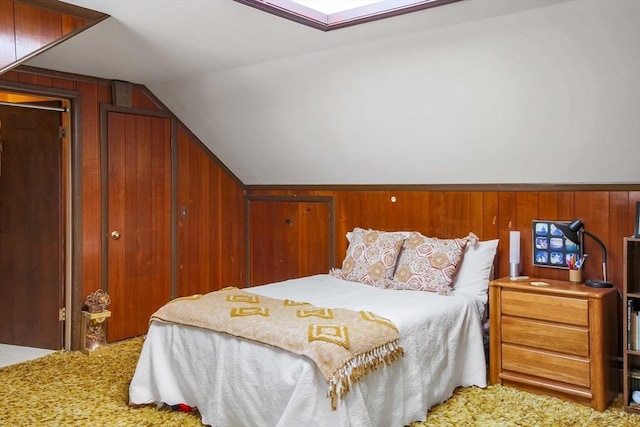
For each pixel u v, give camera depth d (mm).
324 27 2998
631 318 3064
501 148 3547
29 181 4293
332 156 4426
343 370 2426
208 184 5176
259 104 4262
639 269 3242
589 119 3066
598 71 2820
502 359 3414
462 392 3318
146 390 3158
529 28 2770
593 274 3480
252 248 5441
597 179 3418
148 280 4684
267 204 5281
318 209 4875
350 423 2457
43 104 4215
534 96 3111
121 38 3213
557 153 3381
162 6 2676
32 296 4320
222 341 2863
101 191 4320
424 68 3266
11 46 2602
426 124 3652
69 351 4211
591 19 2592
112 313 4426
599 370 3043
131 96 4500
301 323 2748
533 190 3691
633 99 2857
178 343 3086
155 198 4723
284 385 2561
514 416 2971
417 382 2912
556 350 3195
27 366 3834
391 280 3830
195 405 3014
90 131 4246
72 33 2795
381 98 3631
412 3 2672
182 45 3363
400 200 4348
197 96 4496
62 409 3102
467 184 3980
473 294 3645
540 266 3678
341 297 3447
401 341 2844
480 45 2969
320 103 3945
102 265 4344
